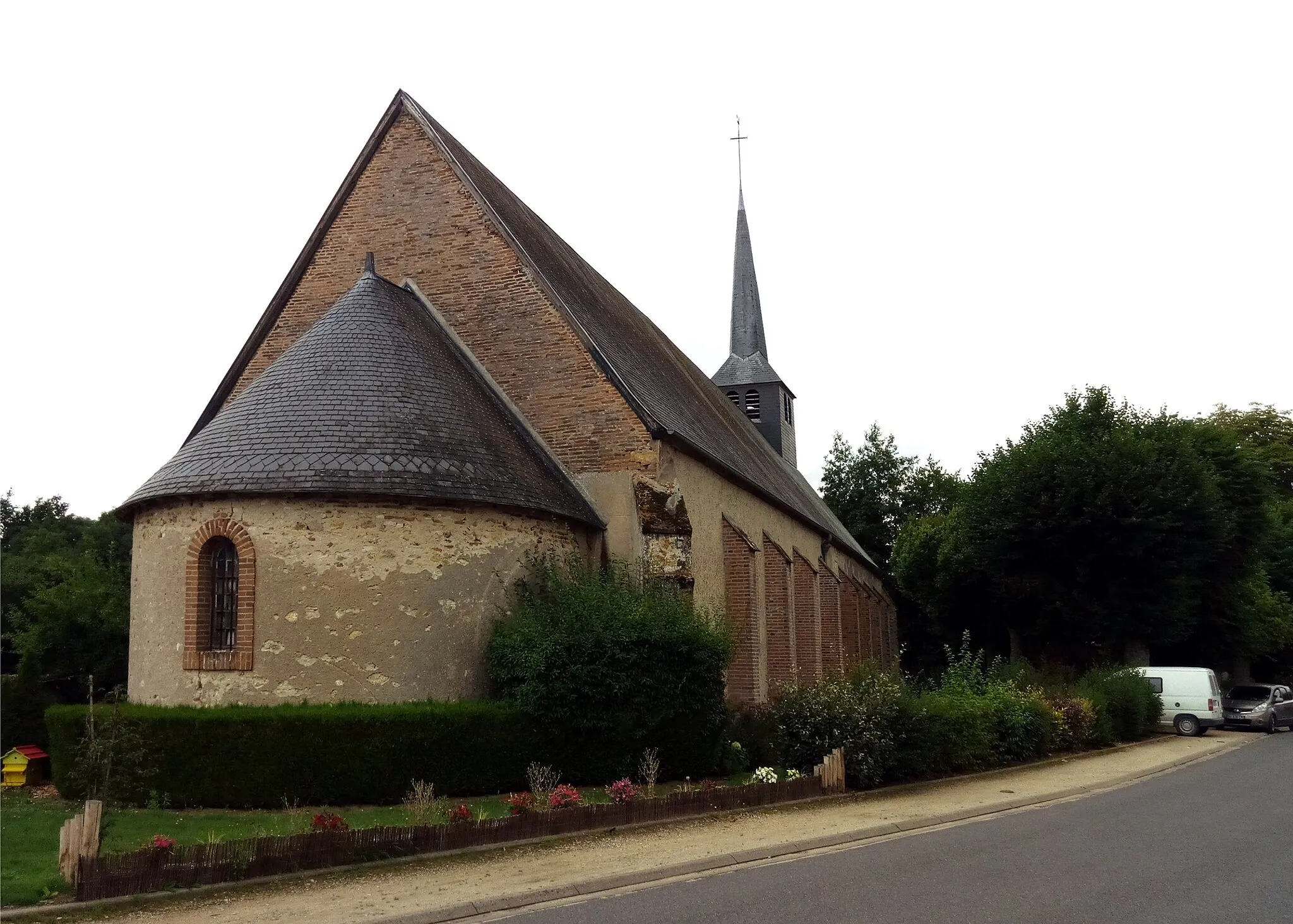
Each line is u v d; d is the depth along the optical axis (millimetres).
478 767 13844
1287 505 50219
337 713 13352
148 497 15133
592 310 22750
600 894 8984
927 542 45188
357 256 21219
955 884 8781
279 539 14508
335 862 9633
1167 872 9219
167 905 8453
